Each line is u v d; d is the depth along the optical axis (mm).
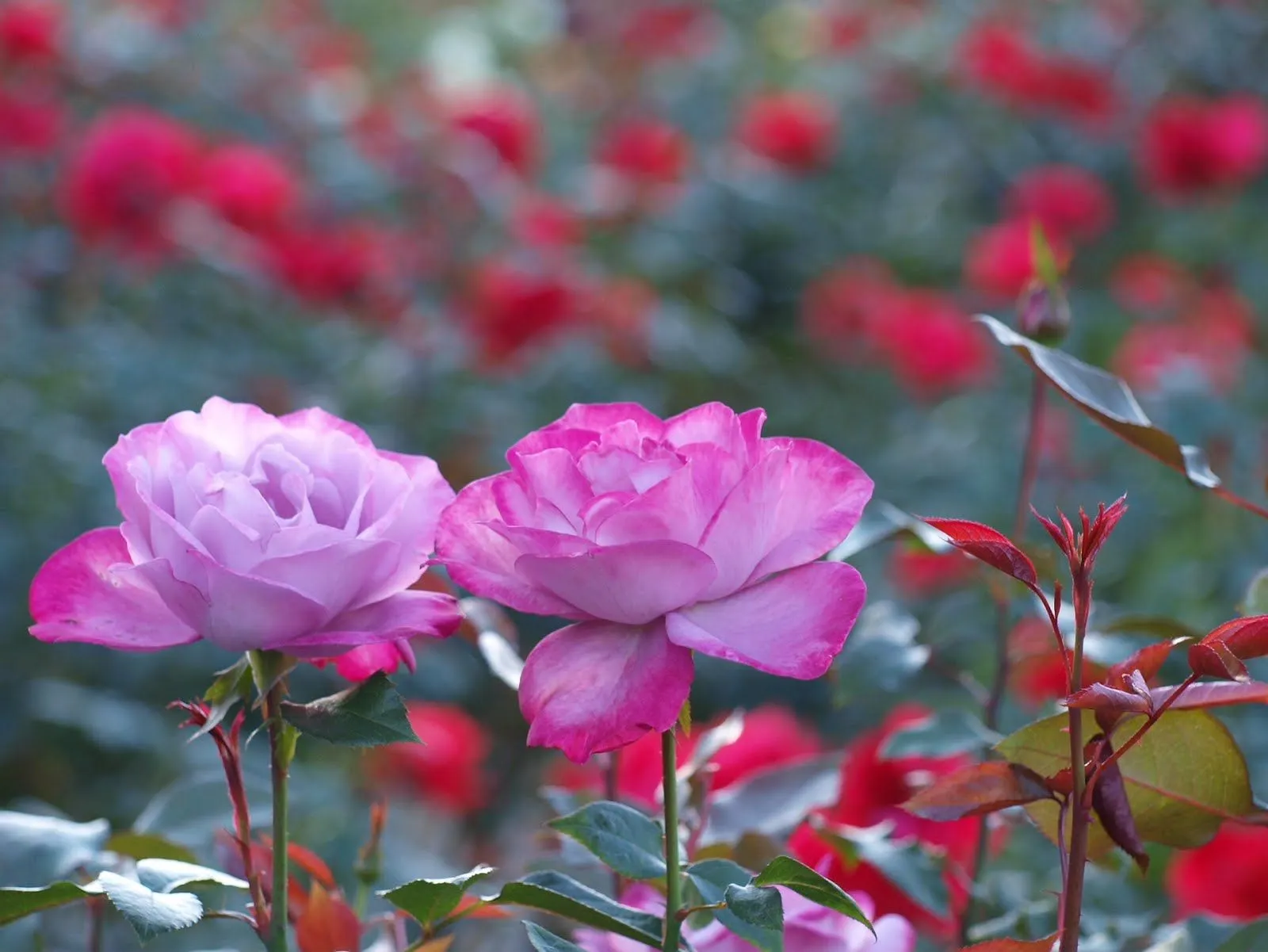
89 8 3783
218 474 1063
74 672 2590
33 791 2633
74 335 2949
